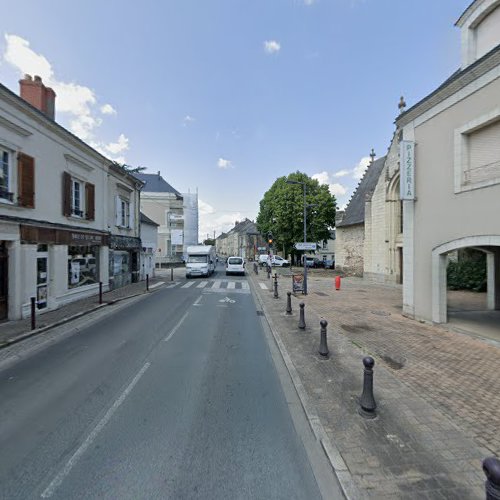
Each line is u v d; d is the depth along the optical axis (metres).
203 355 6.13
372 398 3.86
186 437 3.42
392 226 19.00
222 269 35.00
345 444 3.29
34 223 9.48
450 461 3.04
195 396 4.39
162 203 37.78
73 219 11.97
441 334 7.63
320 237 36.19
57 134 10.81
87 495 2.60
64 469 2.90
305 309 10.98
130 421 3.72
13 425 3.63
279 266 39.16
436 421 3.74
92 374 5.14
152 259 23.91
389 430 3.55
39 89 11.82
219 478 2.81
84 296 12.84
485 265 15.01
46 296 10.30
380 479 2.79
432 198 8.48
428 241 8.66
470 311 10.31
